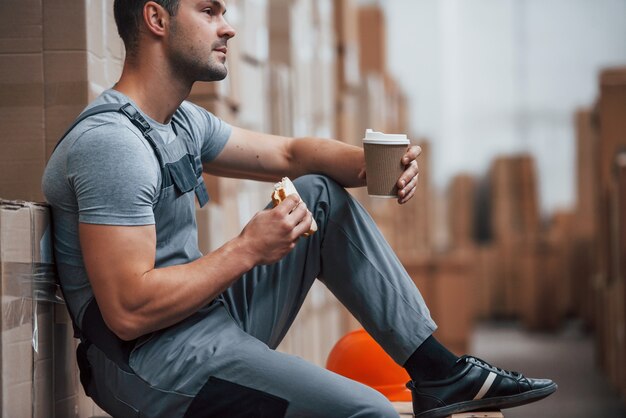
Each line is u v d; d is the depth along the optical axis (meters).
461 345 7.39
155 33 2.39
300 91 5.20
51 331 2.46
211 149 2.76
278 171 2.83
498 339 9.51
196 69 2.42
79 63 2.83
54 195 2.36
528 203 10.95
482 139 12.24
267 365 2.27
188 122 2.61
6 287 2.24
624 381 5.92
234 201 3.93
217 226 3.55
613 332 6.45
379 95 7.84
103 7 2.97
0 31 2.85
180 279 2.20
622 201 5.94
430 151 10.20
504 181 11.01
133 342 2.30
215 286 2.23
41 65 2.84
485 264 10.95
